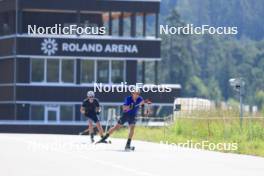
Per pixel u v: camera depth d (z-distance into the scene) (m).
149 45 188.88
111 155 58.75
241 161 54.81
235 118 81.50
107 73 188.25
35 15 187.00
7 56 187.62
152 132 93.81
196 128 84.44
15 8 184.00
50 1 184.62
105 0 186.12
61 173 44.19
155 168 48.19
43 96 186.12
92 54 187.12
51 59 186.75
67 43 186.62
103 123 178.38
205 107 94.12
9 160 52.75
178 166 49.94
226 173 45.94
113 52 187.88
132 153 61.41
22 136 90.56
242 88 83.56
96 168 47.44
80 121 185.38
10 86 187.00
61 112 187.38
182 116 92.00
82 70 187.88
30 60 186.12
